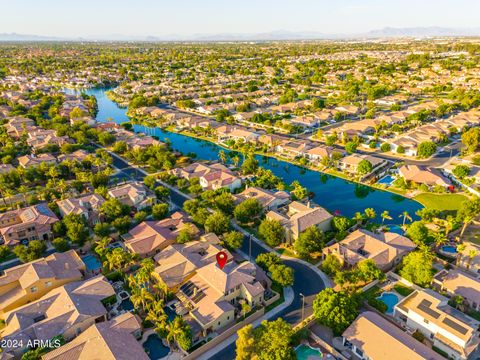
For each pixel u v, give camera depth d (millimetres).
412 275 87250
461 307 78875
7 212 115062
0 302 81688
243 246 106000
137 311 79812
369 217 116500
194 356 70062
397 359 63125
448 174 153125
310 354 70125
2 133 199250
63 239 101812
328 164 165250
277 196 128250
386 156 177375
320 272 94312
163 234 104938
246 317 78688
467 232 109875
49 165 154500
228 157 182125
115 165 169250
